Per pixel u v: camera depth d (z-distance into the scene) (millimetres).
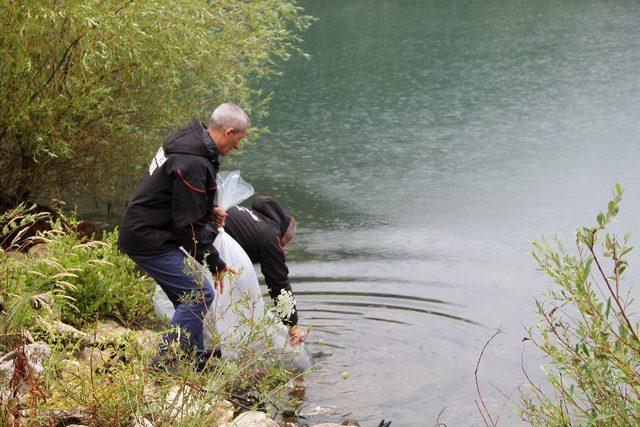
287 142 17234
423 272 9820
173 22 9938
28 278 7090
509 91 21406
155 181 6387
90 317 7598
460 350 7520
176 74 10547
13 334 5340
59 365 5188
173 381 5004
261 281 9391
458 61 25906
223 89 11078
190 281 6438
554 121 18125
